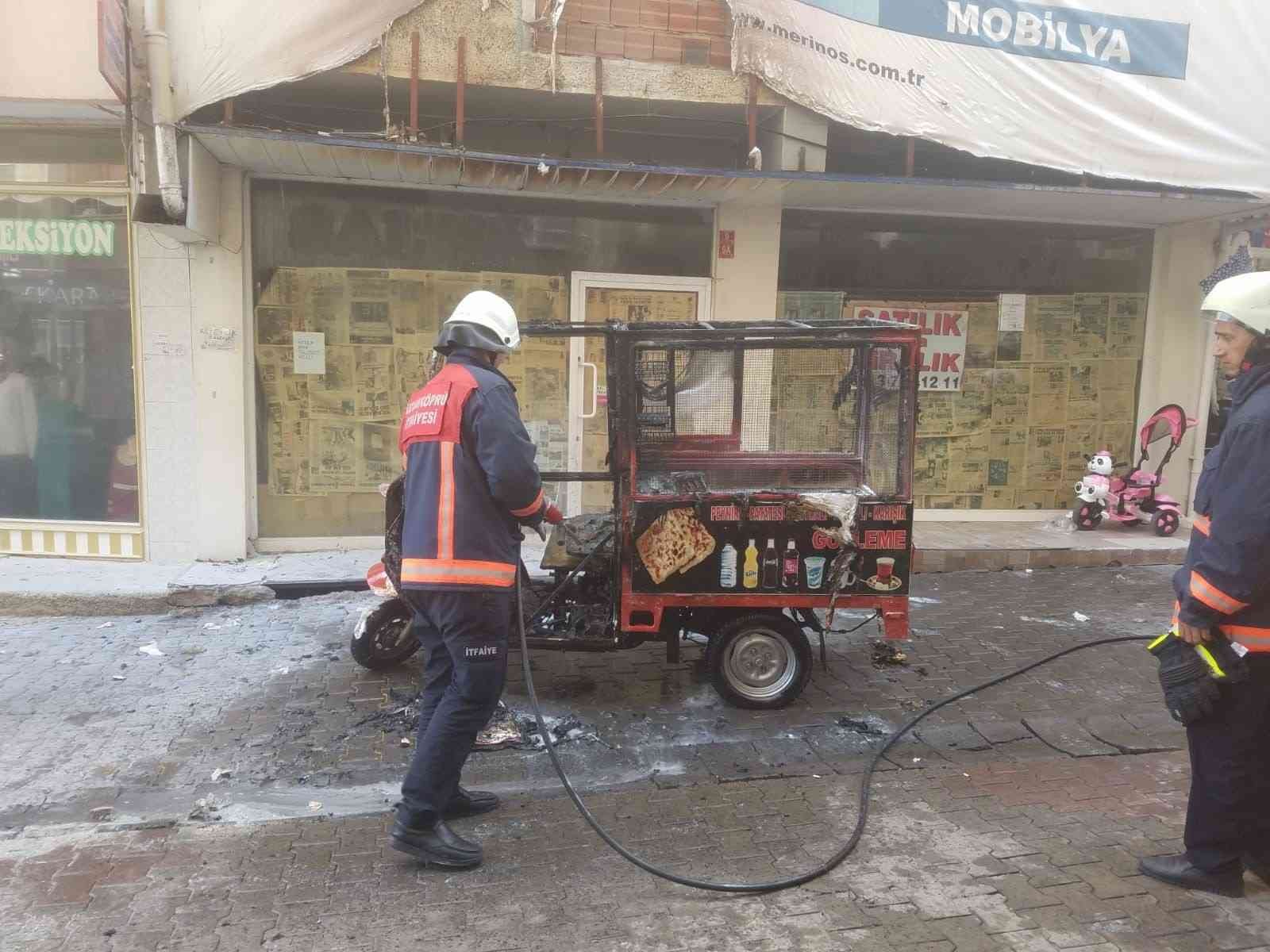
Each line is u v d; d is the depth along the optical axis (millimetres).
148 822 3355
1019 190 6637
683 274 7316
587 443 7324
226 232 6348
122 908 2832
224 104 5988
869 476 4297
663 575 4223
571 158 7023
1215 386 8578
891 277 7895
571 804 3535
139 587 5996
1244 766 2812
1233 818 2852
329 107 6715
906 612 4297
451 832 3082
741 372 4250
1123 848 3213
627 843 3252
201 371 6449
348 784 3695
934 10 6566
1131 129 6953
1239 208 7332
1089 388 8367
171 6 5500
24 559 6637
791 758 3965
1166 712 4477
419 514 3035
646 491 4285
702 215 7289
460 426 3023
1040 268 8141
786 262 7727
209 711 4406
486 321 3186
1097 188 7238
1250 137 7098
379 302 6852
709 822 3402
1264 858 2938
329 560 6715
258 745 4043
